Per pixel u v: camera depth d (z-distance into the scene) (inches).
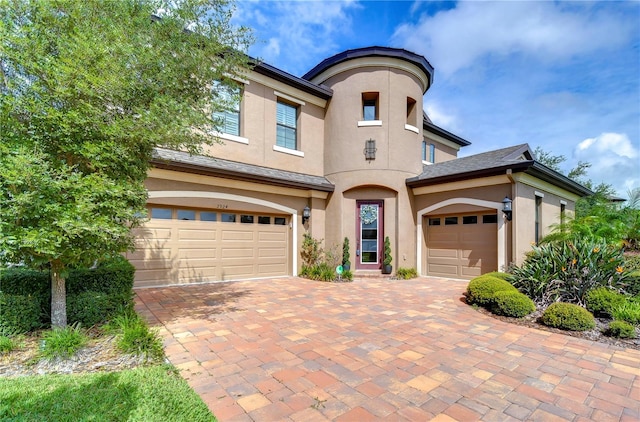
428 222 525.7
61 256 168.4
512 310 262.8
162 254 382.3
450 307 301.7
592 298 265.3
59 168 162.7
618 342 209.3
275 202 474.9
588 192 583.2
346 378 153.9
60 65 153.7
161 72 200.1
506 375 160.2
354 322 249.0
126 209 180.7
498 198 428.5
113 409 114.5
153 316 256.2
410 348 195.3
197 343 197.2
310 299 331.3
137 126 182.5
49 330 186.9
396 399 135.4
